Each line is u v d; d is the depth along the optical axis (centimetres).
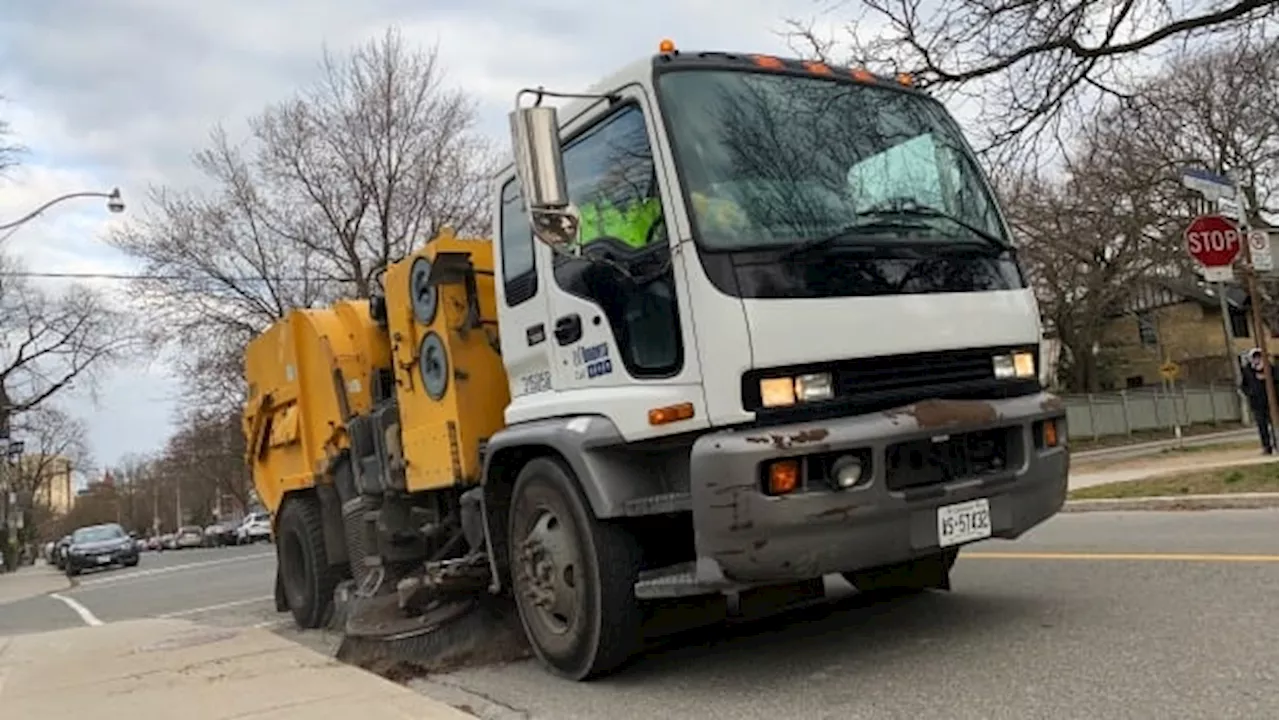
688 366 470
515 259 596
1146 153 2766
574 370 543
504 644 648
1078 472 2011
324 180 3562
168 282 3622
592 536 521
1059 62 1311
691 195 477
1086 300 4075
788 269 471
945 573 638
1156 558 735
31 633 1129
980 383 511
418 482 693
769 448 441
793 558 443
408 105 4594
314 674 620
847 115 544
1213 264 1238
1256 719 386
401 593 679
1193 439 3250
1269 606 550
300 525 912
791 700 473
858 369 475
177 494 12056
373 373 813
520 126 486
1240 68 1978
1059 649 505
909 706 443
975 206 564
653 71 503
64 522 13862
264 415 1001
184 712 541
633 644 528
